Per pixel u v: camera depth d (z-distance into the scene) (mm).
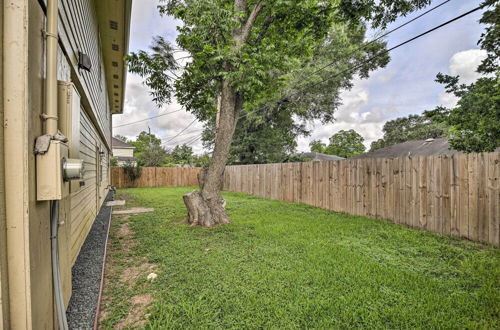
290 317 1841
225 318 1833
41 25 1271
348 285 2312
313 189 7027
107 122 9516
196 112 6273
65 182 1423
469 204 3686
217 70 4789
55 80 1340
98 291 2262
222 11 4043
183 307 1974
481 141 4270
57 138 1244
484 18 3955
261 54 4426
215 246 3488
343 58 11859
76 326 1742
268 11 5004
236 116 5207
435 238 3783
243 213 5973
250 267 2730
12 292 1004
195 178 15648
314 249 3289
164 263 2900
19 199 1020
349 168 5879
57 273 1367
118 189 13078
